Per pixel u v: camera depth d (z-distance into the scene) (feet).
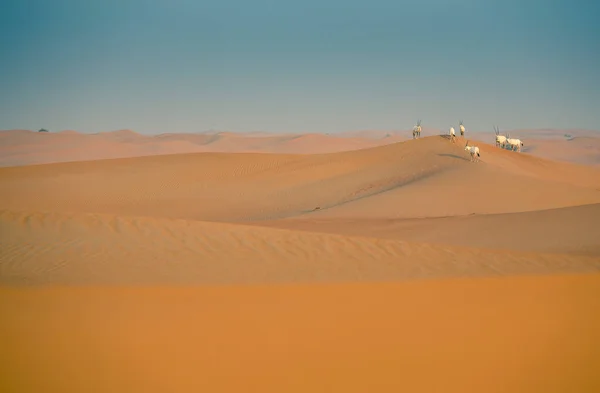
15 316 86.58
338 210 338.13
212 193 472.44
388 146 560.20
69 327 82.79
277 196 452.76
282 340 80.38
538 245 189.57
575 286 111.34
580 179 520.83
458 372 72.28
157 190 481.05
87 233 146.82
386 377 70.59
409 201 346.33
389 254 140.26
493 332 84.99
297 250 141.18
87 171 530.27
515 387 68.90
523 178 395.55
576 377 71.82
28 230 146.82
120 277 112.88
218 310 92.27
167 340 79.20
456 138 546.67
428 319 89.92
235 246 142.51
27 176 507.71
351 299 99.91
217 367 71.67
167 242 142.82
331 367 72.64
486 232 213.87
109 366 70.90
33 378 67.05
